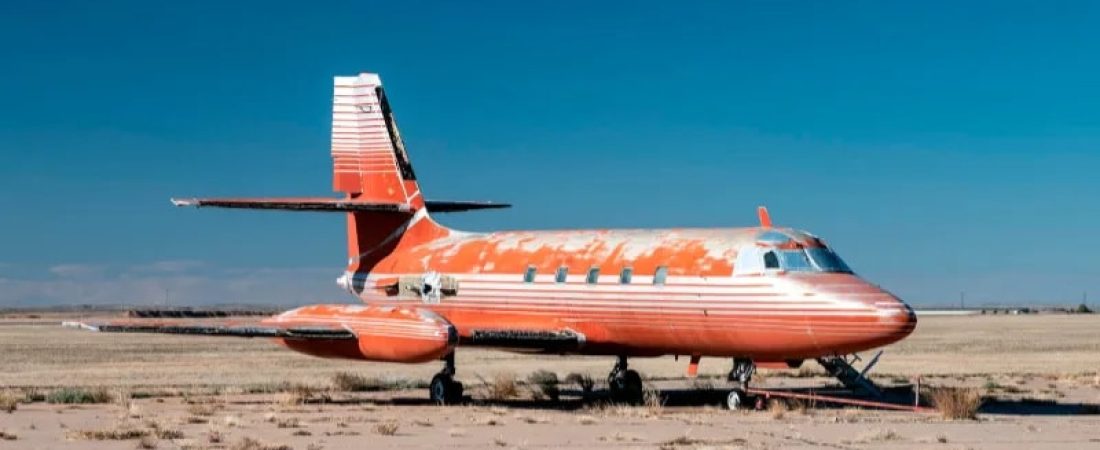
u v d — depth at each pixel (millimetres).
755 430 46688
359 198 75000
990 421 50812
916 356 109938
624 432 45875
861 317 51500
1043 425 48938
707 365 101125
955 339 153625
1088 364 96812
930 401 60000
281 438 43531
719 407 58719
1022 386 73250
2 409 54562
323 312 63625
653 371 92062
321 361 101188
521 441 42844
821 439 43656
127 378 78000
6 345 130750
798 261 54688
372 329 60219
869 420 50969
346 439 43406
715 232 58531
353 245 75375
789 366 56656
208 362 98562
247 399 61531
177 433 44031
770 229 56875
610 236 62719
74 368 89062
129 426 47031
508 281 64688
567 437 44219
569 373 89312
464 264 67688
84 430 44875
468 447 41156
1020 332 184625
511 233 68250
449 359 61125
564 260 62656
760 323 54156
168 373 83562
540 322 63094
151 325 57906
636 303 58406
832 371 59188
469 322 66812
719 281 55469
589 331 61125
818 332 52625
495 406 59594
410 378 79875
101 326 56812
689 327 56625
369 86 75125
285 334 59062
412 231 72688
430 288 69062
